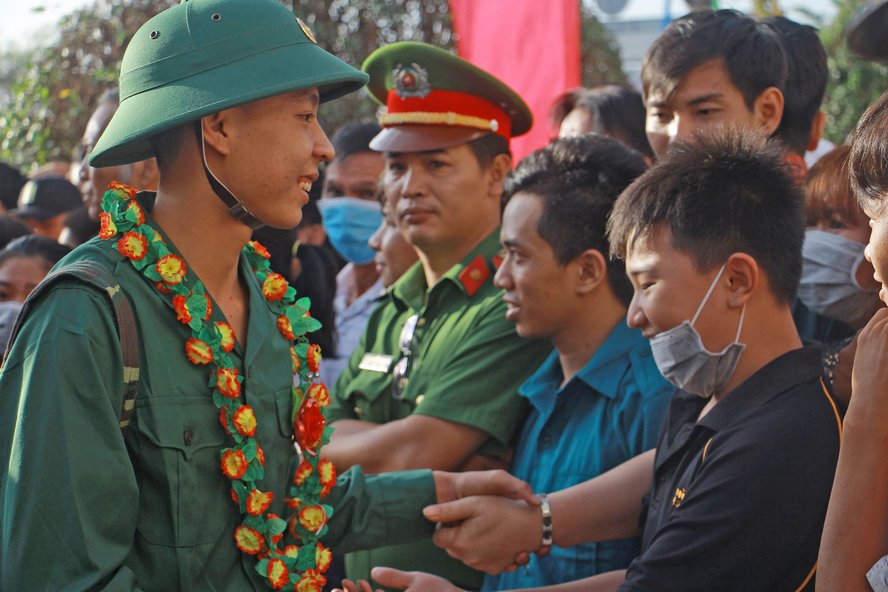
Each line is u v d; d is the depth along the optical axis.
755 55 3.12
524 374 3.04
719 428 2.13
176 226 2.01
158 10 6.95
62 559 1.75
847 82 11.59
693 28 3.18
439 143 3.30
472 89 3.35
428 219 3.32
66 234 4.30
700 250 2.16
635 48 18.41
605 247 2.75
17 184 6.05
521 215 2.79
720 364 2.17
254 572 2.01
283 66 1.93
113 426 1.81
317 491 2.17
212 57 1.93
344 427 3.27
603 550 2.63
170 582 1.89
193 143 1.98
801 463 2.02
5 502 1.79
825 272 2.79
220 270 2.06
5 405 1.83
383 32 7.41
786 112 3.21
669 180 2.21
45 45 7.26
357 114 7.52
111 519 1.79
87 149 3.96
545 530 2.55
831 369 2.49
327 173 4.94
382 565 3.09
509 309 2.86
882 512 1.73
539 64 4.86
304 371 2.20
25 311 1.87
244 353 2.05
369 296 4.73
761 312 2.17
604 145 2.86
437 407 3.01
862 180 1.68
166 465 1.88
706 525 2.05
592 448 2.68
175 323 1.95
